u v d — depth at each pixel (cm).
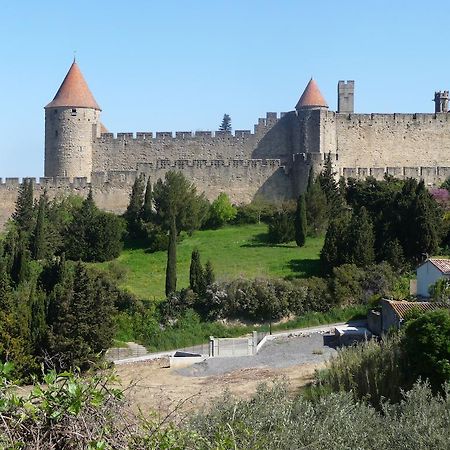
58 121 10119
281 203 9344
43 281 6612
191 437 1560
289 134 10300
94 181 9506
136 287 7062
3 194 9369
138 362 5369
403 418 2472
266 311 6538
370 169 9500
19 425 1301
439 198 8594
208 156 10325
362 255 7000
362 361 3591
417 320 3700
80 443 1296
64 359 4919
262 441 1933
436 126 10444
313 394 3300
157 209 8525
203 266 7469
